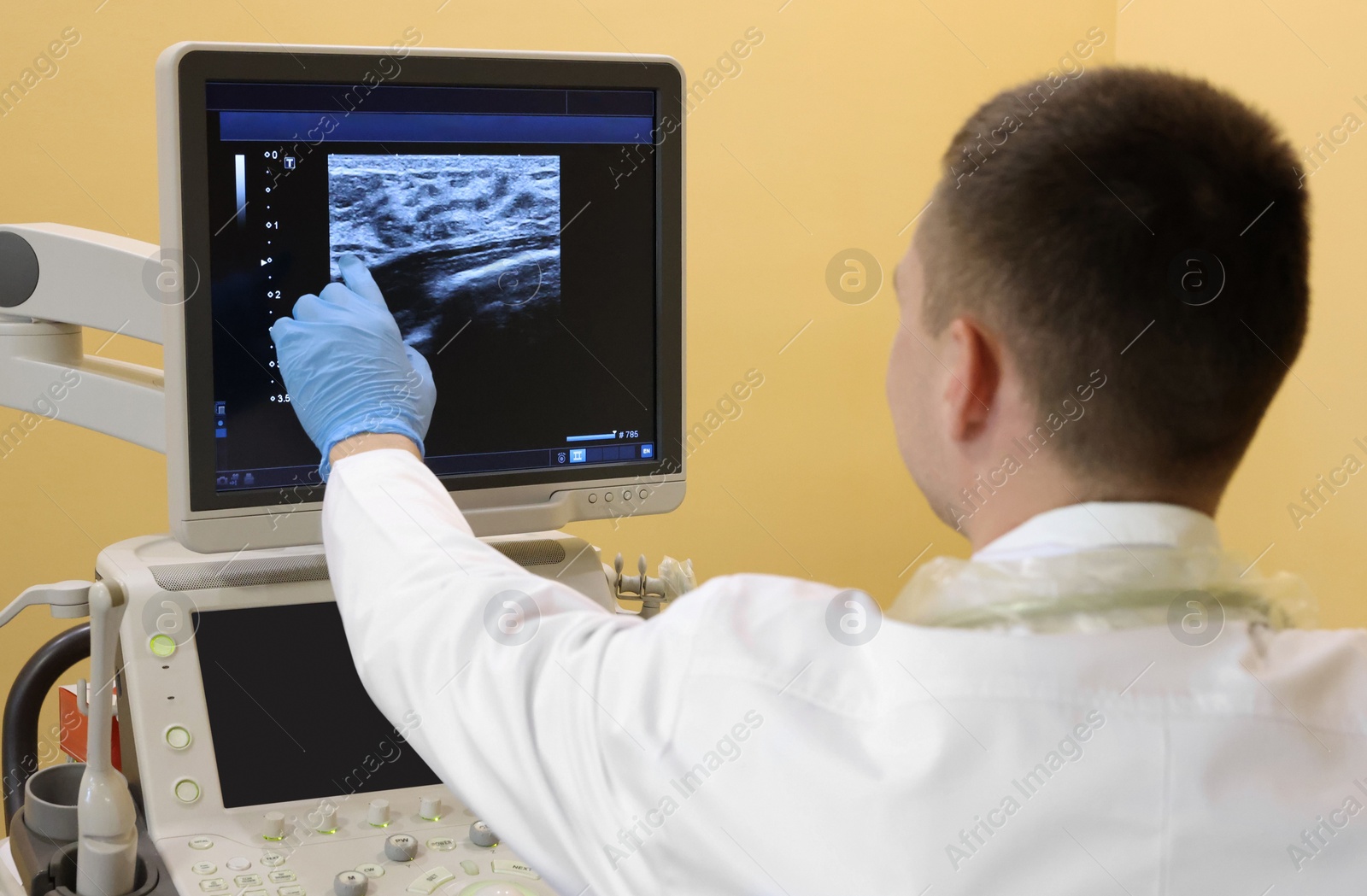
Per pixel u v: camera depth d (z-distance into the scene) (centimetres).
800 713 58
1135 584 57
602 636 66
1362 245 228
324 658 110
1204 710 54
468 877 97
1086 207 55
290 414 110
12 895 105
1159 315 54
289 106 104
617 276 122
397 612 73
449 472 117
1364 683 56
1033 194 55
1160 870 51
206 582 108
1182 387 55
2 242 115
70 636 112
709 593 65
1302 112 239
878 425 275
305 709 108
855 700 58
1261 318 55
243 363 107
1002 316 57
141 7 211
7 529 214
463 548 76
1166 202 54
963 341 58
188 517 106
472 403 117
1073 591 57
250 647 108
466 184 112
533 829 65
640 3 245
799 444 269
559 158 117
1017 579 58
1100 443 57
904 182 271
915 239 63
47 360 117
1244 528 259
